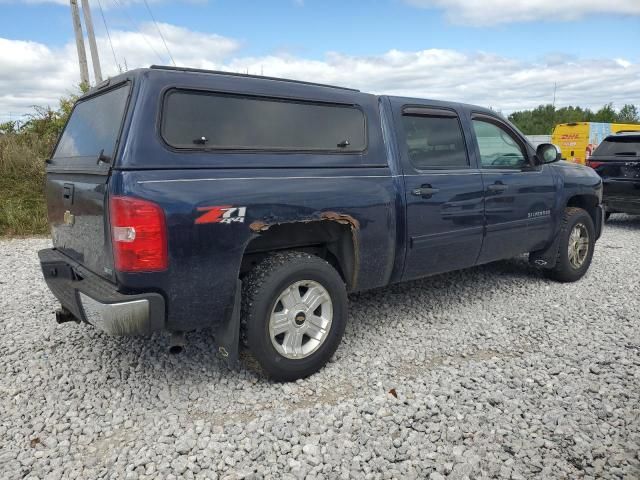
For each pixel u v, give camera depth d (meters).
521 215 5.02
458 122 4.59
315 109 3.61
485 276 6.04
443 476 2.50
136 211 2.74
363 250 3.71
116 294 2.85
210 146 3.06
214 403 3.20
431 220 4.18
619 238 8.67
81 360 3.80
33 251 7.40
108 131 3.12
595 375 3.53
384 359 3.81
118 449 2.73
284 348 3.38
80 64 15.78
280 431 2.86
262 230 3.20
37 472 2.55
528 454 2.65
